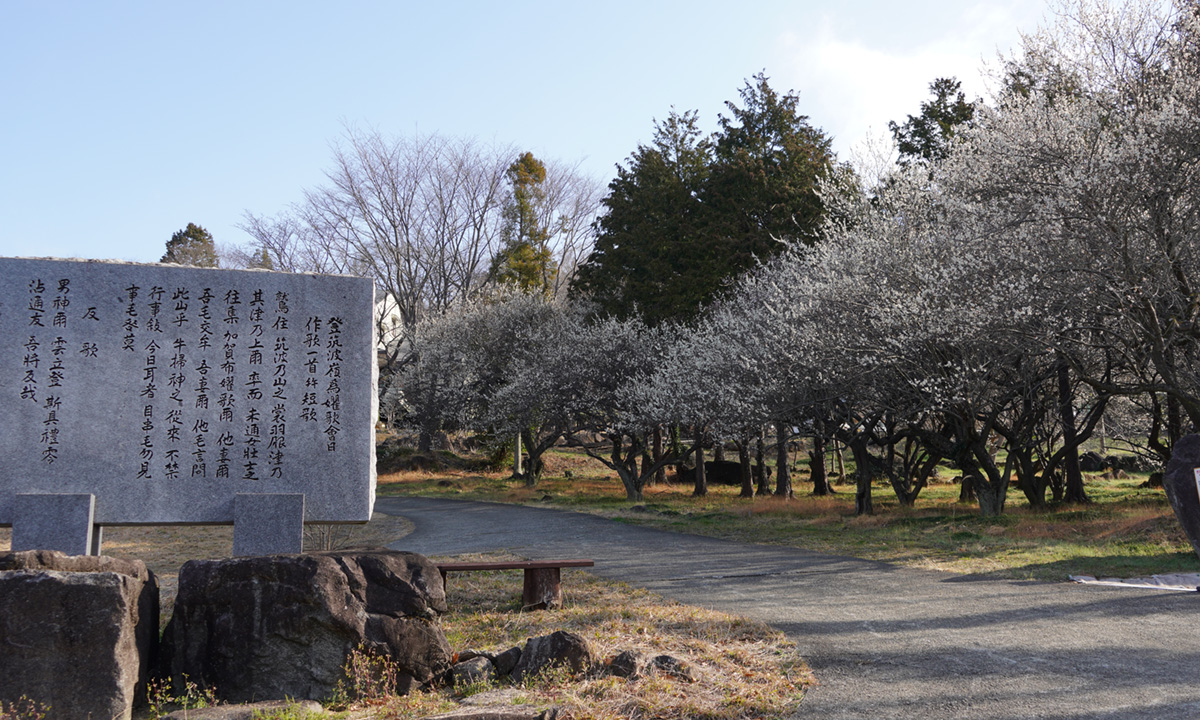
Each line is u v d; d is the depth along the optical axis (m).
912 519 17.64
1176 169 13.15
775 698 5.20
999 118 17.14
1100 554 11.66
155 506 7.94
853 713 4.98
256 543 7.93
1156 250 13.54
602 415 30.89
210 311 8.33
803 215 30.19
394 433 49.84
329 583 5.65
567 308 41.94
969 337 15.48
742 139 33.22
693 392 23.33
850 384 18.55
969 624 7.40
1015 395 18.50
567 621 7.54
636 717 4.86
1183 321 14.52
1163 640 6.63
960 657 6.23
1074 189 13.56
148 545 17.25
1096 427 25.67
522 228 51.50
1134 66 15.23
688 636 6.84
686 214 34.66
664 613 7.77
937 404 17.33
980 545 13.07
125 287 8.19
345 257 48.66
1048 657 6.16
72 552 7.60
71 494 7.72
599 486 36.41
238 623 5.57
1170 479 10.84
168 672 5.52
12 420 7.80
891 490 33.19
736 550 13.80
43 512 7.65
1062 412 20.84
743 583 10.05
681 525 18.94
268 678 5.49
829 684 5.58
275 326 8.43
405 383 44.56
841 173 27.00
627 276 34.53
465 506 27.88
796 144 32.03
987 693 5.31
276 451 8.25
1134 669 5.78
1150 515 14.80
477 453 47.62
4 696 4.77
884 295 17.06
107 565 5.46
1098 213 13.33
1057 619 7.54
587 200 53.19
